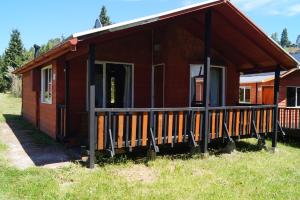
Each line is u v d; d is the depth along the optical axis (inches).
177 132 358.3
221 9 375.6
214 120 385.1
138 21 307.4
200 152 374.0
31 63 502.9
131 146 327.6
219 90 500.4
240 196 256.5
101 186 259.9
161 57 451.2
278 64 440.8
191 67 461.1
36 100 568.7
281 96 749.9
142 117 334.3
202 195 253.3
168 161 342.0
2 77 1948.8
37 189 246.7
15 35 2237.9
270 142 508.7
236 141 485.7
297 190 277.7
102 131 311.7
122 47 445.7
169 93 444.8
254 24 385.1
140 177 289.7
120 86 448.1
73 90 426.3
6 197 230.8
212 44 474.0
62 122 418.0
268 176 312.7
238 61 496.1
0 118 705.0
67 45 291.6
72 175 282.8
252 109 420.2
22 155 355.3
